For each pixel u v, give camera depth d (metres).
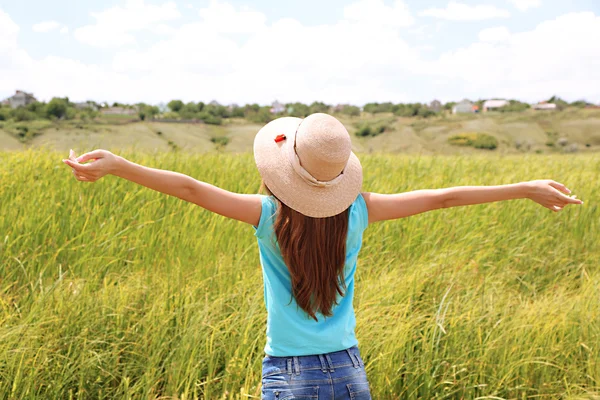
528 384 3.55
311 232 2.04
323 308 2.07
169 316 3.50
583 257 5.95
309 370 2.04
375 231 5.46
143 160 6.92
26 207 4.83
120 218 5.08
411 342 3.55
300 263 2.03
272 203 2.08
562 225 6.55
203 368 3.31
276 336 2.09
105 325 3.47
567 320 3.91
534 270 5.61
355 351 2.15
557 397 3.51
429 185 7.38
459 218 6.00
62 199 5.18
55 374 3.07
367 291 4.01
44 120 62.75
